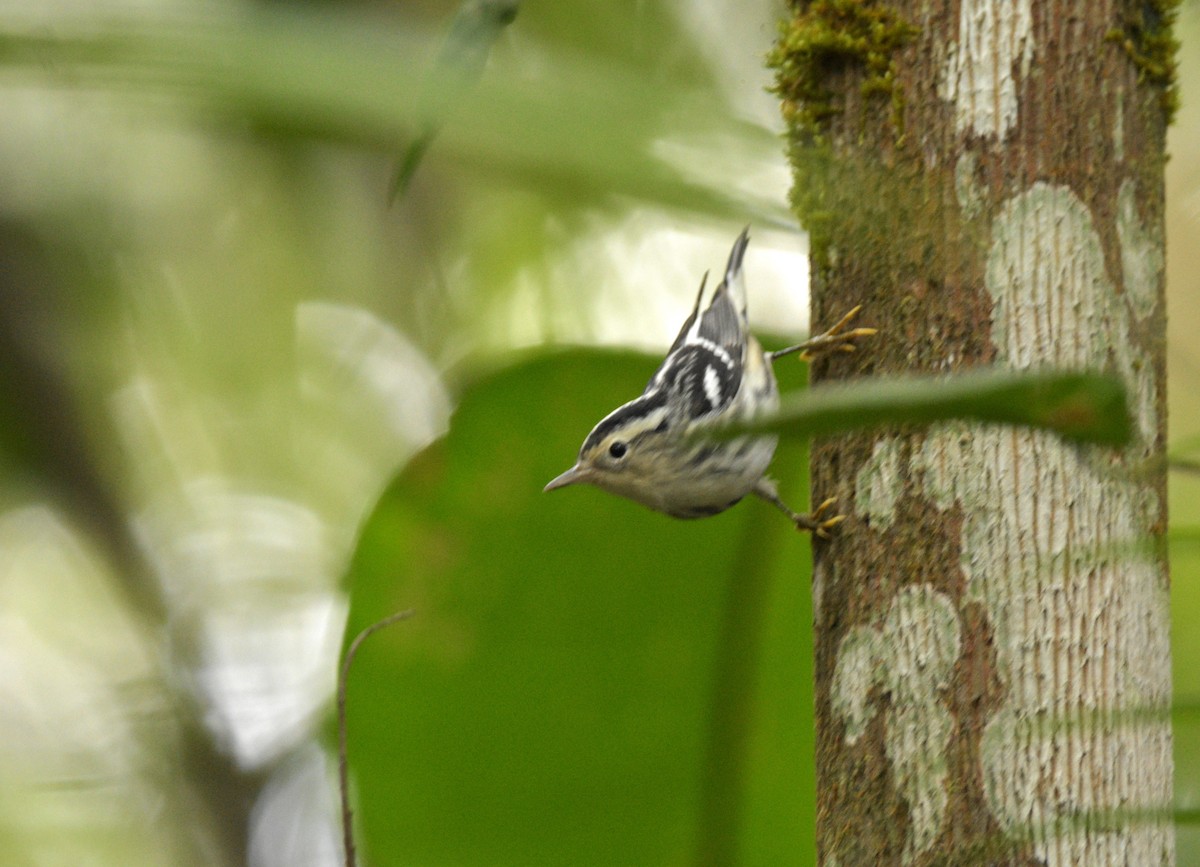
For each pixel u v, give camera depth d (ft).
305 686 41.57
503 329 43.50
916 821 17.15
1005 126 17.48
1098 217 17.38
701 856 28.43
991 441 17.04
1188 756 27.94
